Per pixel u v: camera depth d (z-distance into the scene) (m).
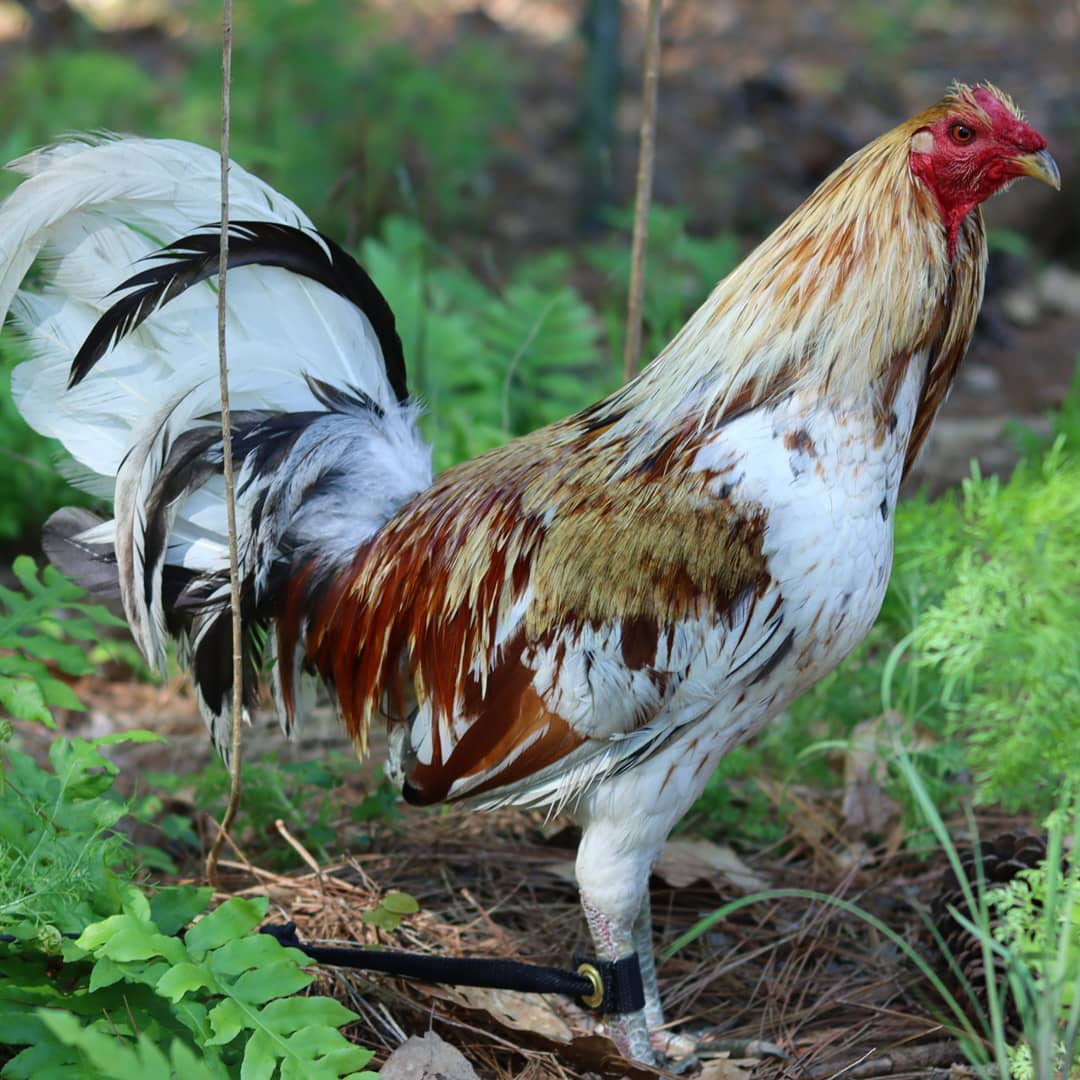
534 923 5.32
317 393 4.86
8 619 5.10
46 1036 3.72
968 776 6.12
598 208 13.06
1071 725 5.00
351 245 8.86
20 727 6.55
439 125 12.32
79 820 4.29
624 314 10.97
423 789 4.67
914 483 9.01
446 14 18.36
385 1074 4.16
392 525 4.73
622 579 4.20
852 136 14.85
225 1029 3.74
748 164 14.33
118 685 7.21
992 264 12.46
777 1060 4.60
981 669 5.61
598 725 4.26
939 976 4.97
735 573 4.12
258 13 11.77
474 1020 4.56
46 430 4.66
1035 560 5.26
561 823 5.79
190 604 4.84
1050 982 3.90
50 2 15.32
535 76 16.62
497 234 12.98
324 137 11.89
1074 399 8.64
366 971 4.71
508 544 4.41
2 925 3.98
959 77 17.12
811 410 4.17
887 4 19.84
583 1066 4.44
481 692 4.43
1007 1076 3.88
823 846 5.82
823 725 6.55
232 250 4.61
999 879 4.99
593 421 4.64
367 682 4.77
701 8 19.45
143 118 11.95
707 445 4.24
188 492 4.70
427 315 8.63
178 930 4.32
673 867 5.53
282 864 5.55
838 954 5.23
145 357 4.70
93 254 4.57
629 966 4.52
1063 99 15.61
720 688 4.23
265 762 5.63
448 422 8.19
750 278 4.31
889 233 4.17
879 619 6.76
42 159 4.44
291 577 4.84
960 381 10.82
